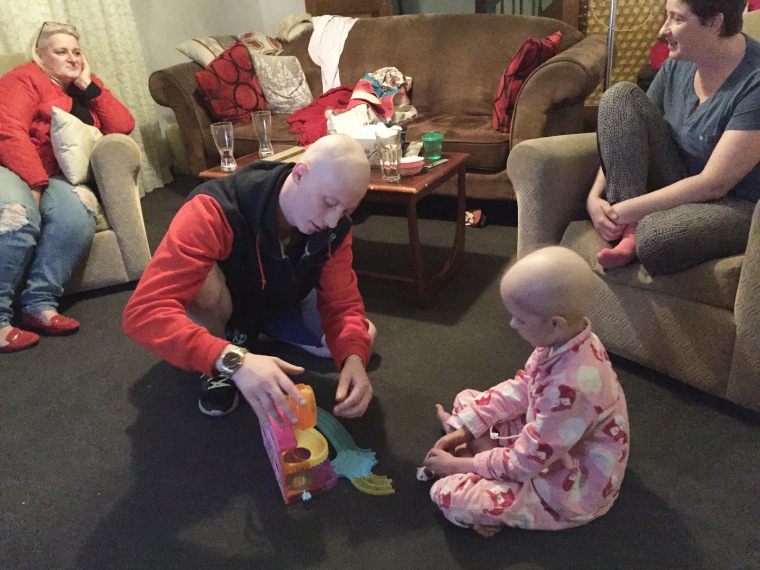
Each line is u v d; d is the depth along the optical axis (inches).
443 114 125.0
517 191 71.7
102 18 127.3
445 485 47.7
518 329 43.3
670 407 60.0
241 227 54.0
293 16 144.8
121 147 86.5
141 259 92.9
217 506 52.1
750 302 52.6
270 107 136.2
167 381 70.6
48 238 82.0
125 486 55.0
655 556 44.6
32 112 88.9
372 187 75.8
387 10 146.4
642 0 134.4
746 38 59.1
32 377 72.6
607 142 62.8
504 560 45.1
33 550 48.8
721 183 57.8
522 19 120.0
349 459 55.6
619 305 64.0
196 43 134.7
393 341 74.7
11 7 112.2
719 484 50.5
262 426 57.0
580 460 46.8
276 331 70.9
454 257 89.7
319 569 45.6
